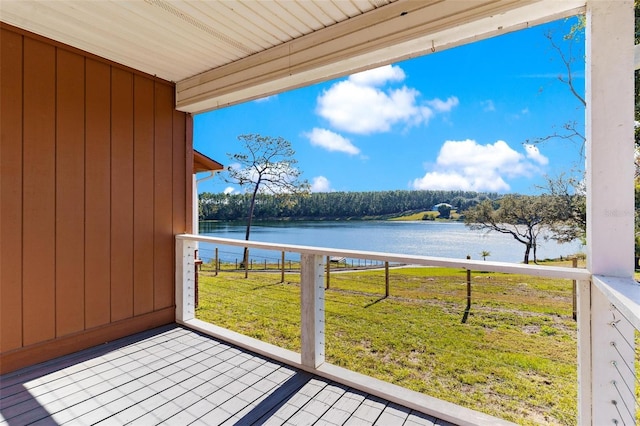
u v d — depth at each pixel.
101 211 2.90
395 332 3.83
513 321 3.81
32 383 2.23
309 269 2.40
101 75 2.90
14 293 2.41
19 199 2.43
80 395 2.10
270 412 1.94
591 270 1.52
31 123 2.49
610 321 1.49
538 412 2.30
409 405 1.97
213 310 4.97
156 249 3.32
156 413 1.93
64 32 2.50
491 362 3.06
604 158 1.51
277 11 2.24
